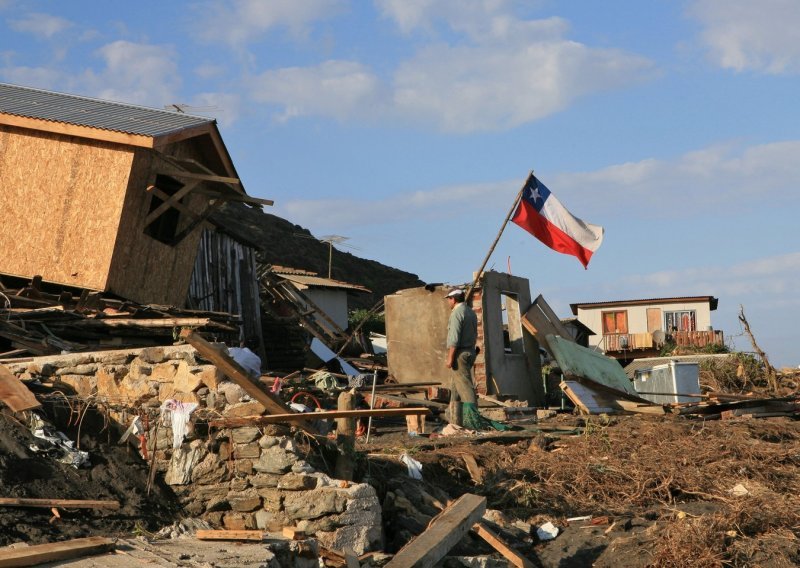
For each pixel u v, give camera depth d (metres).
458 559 8.10
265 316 23.83
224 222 64.81
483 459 10.95
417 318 19.05
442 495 9.60
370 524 7.82
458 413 13.53
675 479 10.80
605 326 59.69
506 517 9.30
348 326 41.94
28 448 7.52
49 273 15.02
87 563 5.77
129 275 15.41
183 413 8.08
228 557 6.20
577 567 8.57
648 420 14.63
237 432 8.01
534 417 16.00
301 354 23.17
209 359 7.96
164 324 12.54
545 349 19.17
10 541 6.23
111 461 7.93
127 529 7.07
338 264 70.94
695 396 17.25
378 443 11.55
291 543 6.86
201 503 7.94
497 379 18.14
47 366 8.92
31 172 15.31
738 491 10.68
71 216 15.07
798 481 11.33
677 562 8.47
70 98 17.75
